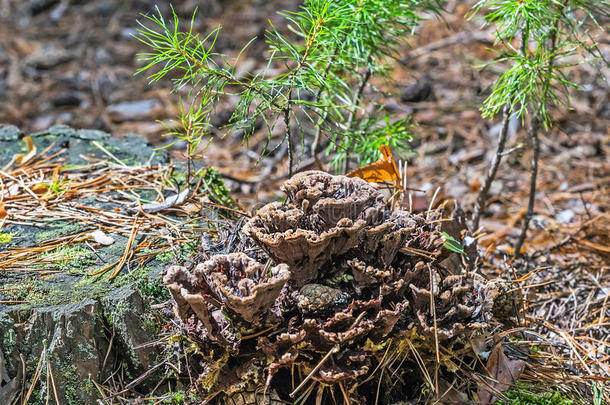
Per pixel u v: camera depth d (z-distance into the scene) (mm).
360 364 757
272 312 753
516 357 829
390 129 975
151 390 811
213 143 1435
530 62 859
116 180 955
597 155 1292
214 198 944
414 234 799
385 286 752
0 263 834
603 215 1080
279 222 756
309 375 747
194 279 746
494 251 1020
